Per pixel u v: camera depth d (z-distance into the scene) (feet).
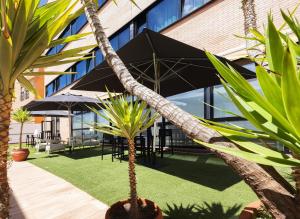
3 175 5.59
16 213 13.43
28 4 5.28
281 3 23.02
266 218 6.66
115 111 10.28
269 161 2.64
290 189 3.01
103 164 25.26
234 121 26.53
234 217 10.59
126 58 19.02
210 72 21.62
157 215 9.75
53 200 15.17
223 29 28.50
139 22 42.78
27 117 38.19
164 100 4.79
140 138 26.71
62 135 74.23
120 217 9.94
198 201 12.76
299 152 2.81
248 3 11.76
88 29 59.11
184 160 23.91
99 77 21.21
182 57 18.15
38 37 5.94
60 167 25.70
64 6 6.56
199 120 3.97
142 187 15.76
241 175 3.14
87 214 12.80
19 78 7.16
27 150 33.53
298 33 5.24
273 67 3.28
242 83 2.96
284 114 2.98
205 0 31.45
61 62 7.19
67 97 38.47
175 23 34.83
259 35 8.23
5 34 4.76
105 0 52.34
